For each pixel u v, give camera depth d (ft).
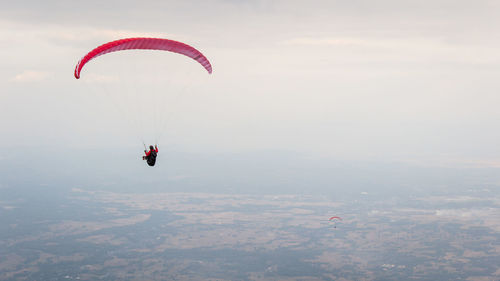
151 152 81.76
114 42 81.30
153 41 83.92
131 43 83.10
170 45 86.22
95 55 79.87
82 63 79.10
